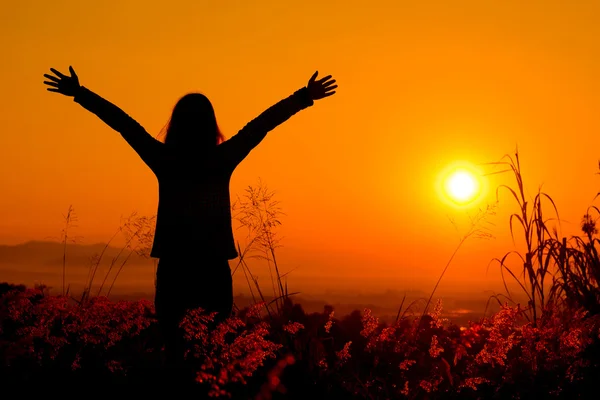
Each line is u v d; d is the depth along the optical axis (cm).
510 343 564
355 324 633
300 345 591
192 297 586
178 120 608
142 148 602
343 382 577
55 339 560
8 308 558
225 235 597
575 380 563
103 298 607
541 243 714
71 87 602
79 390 555
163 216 596
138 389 562
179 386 554
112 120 603
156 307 598
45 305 575
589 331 589
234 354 510
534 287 696
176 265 589
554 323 616
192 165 596
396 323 598
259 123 612
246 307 605
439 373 574
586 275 701
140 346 615
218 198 597
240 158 606
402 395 565
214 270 591
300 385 565
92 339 580
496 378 578
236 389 544
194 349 546
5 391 551
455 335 625
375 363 583
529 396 560
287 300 624
